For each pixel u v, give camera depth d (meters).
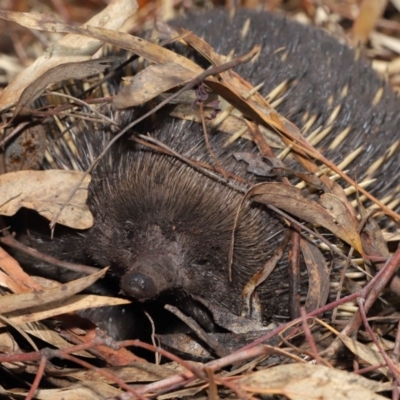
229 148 1.31
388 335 1.34
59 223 1.32
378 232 1.31
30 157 1.33
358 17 1.63
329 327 1.27
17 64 1.60
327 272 1.30
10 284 1.29
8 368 1.27
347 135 1.36
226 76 1.33
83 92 1.33
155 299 1.33
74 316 1.29
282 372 1.22
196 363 1.29
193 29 1.42
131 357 1.28
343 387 1.22
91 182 1.33
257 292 1.32
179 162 1.30
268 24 1.44
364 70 1.44
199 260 1.32
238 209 1.28
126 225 1.32
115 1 1.33
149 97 1.29
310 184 1.31
